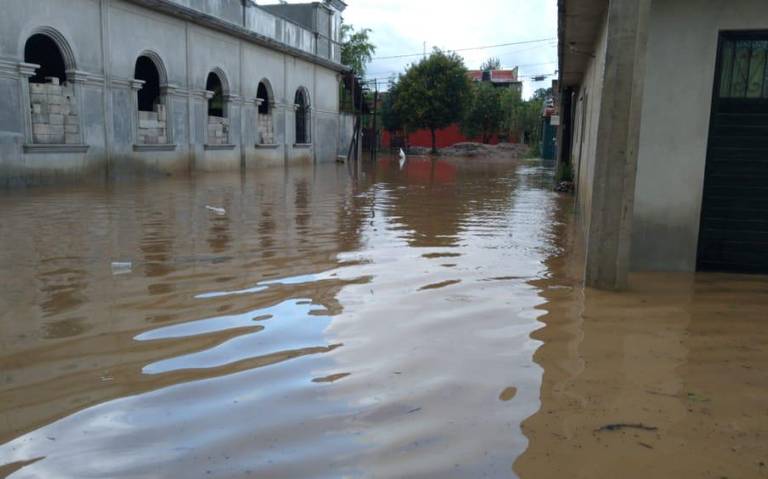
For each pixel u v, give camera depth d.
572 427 3.04
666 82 6.49
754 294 5.68
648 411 3.23
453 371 3.71
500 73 69.81
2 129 13.48
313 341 4.21
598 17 9.17
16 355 3.90
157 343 4.14
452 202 13.84
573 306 5.16
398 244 8.02
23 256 6.75
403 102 49.94
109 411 3.16
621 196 5.60
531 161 42.59
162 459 2.71
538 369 3.76
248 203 12.38
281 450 2.79
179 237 8.12
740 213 6.52
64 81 17.19
